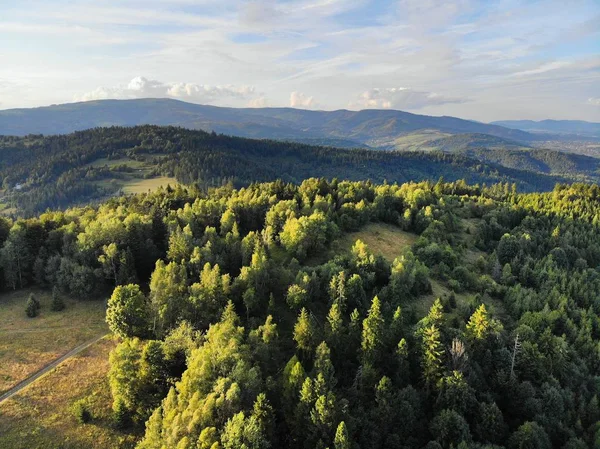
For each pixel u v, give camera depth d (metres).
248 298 77.06
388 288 87.69
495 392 66.12
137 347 66.94
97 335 81.31
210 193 169.75
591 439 60.84
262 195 136.00
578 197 191.50
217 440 48.53
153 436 51.69
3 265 96.94
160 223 113.50
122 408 60.81
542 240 132.75
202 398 53.72
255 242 96.81
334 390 59.59
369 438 55.22
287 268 92.38
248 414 52.75
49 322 85.25
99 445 57.97
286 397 57.00
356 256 97.12
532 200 187.12
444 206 154.62
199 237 110.44
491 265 116.06
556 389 65.81
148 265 104.44
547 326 84.75
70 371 70.44
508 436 58.94
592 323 90.50
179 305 75.00
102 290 96.44
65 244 102.00
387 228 138.12
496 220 151.00
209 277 79.88
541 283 106.62
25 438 57.62
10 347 76.19
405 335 71.62
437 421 57.62
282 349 71.06
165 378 64.12
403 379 64.88
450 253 114.44
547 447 57.34
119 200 151.75
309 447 52.94
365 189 160.88
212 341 61.66
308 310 80.12
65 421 60.97
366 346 67.00
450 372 62.97
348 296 82.38
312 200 139.88
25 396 64.56
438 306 73.44
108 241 100.50
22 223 107.94
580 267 121.56
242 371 55.06
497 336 72.44
